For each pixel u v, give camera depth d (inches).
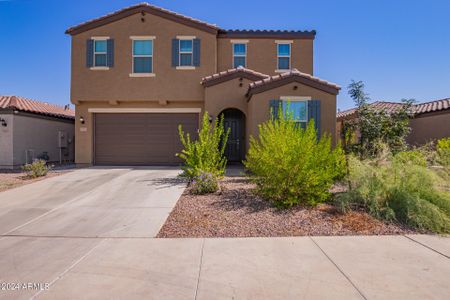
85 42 588.1
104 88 587.5
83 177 442.6
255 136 461.1
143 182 400.5
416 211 224.4
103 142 608.4
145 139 604.7
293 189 256.5
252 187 348.5
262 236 204.2
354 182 269.3
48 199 313.6
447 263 161.5
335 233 209.0
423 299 127.0
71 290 134.5
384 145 356.2
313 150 273.7
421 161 280.2
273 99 462.0
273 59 631.2
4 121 570.3
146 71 590.6
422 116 610.9
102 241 196.2
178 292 133.3
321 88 462.3
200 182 328.8
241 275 148.7
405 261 163.9
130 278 145.8
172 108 599.8
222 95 539.8
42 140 655.1
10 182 409.1
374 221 229.0
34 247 185.6
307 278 145.6
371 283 140.3
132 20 587.5
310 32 633.0
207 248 183.3
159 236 205.3
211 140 384.8
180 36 586.2
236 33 625.6
